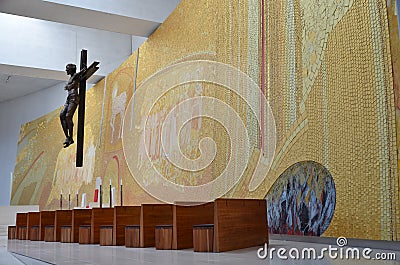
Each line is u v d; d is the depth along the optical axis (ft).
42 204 52.54
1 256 18.16
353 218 14.84
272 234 19.71
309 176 17.47
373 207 14.05
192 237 15.78
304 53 17.93
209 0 26.45
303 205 17.69
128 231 17.51
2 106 62.69
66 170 48.83
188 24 29.01
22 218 31.48
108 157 40.81
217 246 13.64
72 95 35.19
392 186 13.39
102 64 44.57
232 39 23.73
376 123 14.12
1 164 61.36
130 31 35.27
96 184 42.50
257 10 21.56
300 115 17.90
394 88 13.55
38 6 30.63
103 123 42.88
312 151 17.07
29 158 56.59
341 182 15.46
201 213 16.26
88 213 23.68
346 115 15.42
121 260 12.55
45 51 41.98
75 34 43.70
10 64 40.29
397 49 13.52
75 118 48.93
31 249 19.29
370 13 14.58
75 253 15.84
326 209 16.38
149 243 17.24
